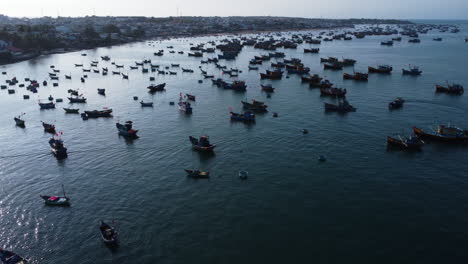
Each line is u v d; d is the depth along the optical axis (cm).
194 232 4619
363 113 9812
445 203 5222
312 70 17588
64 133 8725
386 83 13975
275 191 5603
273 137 8000
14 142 8169
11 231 4744
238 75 16550
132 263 4088
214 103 11344
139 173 6356
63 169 6631
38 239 4566
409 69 17050
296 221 4825
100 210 5181
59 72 17888
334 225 4728
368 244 4359
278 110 10338
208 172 6106
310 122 9075
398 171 6228
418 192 5531
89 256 4225
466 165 6431
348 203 5247
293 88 13412
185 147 7538
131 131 8169
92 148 7656
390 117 9381
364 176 6053
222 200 5366
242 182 5912
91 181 6100
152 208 5191
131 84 14912
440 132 7669
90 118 9988
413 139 7256
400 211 5031
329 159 6750
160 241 4453
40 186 5978
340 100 10888
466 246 4309
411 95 11856
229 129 8656
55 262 4144
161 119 9706
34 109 11112
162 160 6906
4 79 16000
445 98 11350
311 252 4228
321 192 5556
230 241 4438
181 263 4072
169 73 17262
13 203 5447
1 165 6875
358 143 7544
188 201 5359
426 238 4459
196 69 18588
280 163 6612
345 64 19250
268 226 4725
